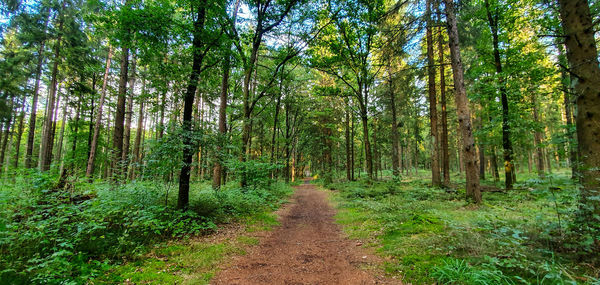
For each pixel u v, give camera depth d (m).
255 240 5.78
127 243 4.48
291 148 28.30
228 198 9.07
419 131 21.86
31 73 14.92
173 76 7.18
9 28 13.32
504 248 3.54
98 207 5.05
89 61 15.13
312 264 4.28
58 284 3.00
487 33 11.52
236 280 3.61
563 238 3.52
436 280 3.08
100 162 17.02
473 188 8.09
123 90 11.65
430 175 31.77
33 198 4.76
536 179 3.59
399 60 12.88
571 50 3.96
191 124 6.98
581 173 3.57
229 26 8.09
